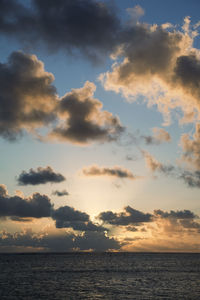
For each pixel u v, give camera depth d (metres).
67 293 55.44
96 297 51.44
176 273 95.69
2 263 155.62
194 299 49.38
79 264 149.38
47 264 147.75
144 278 80.75
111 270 108.38
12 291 57.31
